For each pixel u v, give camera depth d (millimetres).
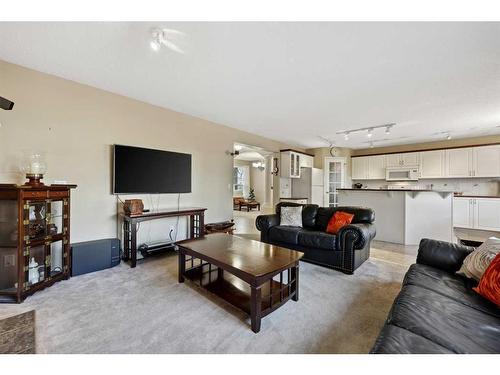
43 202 2361
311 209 3828
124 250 3258
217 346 1510
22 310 1923
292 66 2363
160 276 2676
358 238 2764
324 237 3014
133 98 3334
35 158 2361
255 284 1670
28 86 2521
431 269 1870
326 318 1846
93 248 2779
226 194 4797
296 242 3295
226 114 3996
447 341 1031
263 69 2436
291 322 1788
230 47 2059
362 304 2072
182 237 4039
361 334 1643
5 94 2396
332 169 7047
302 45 2008
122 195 3273
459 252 1929
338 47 2027
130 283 2473
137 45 2061
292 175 6320
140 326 1715
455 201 5273
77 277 2617
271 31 1834
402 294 1474
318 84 2770
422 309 1265
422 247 2100
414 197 4324
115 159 3102
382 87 2820
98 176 3043
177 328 1697
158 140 3648
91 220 2990
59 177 2732
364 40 1921
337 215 3395
